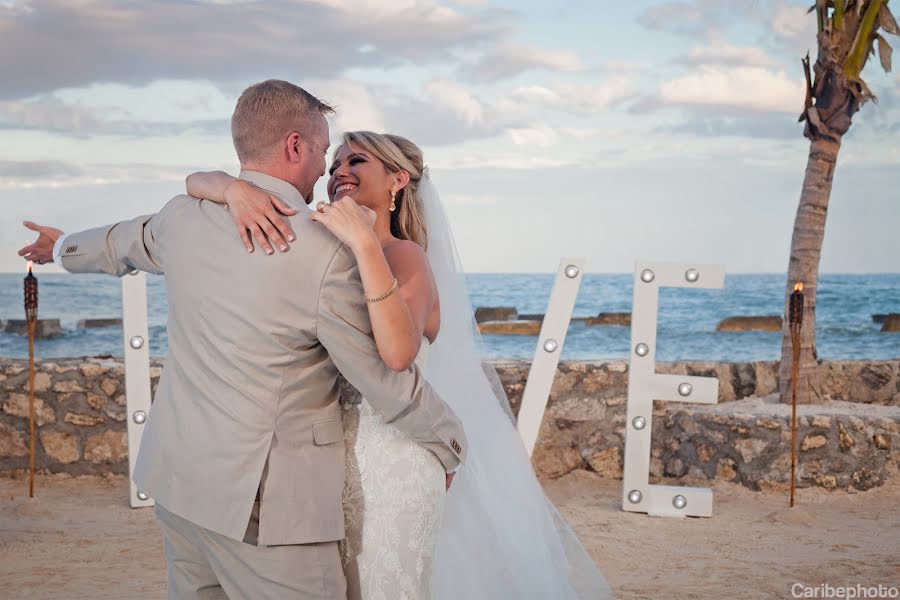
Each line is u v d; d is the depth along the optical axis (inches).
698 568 178.9
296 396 86.4
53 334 949.8
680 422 258.5
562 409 259.3
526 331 1040.8
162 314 1063.0
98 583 165.0
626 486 225.5
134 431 222.8
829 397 285.6
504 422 135.3
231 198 87.7
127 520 212.1
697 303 1242.6
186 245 89.4
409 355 87.6
